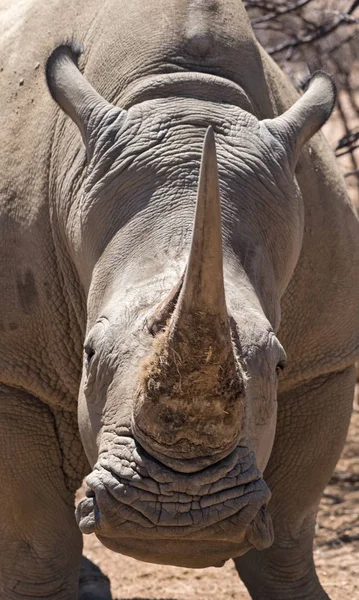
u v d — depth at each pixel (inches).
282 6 644.1
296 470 403.2
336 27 645.9
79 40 381.4
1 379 375.6
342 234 392.2
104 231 328.5
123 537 290.8
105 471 287.3
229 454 281.4
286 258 340.8
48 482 385.7
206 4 356.5
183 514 279.6
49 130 378.6
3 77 401.7
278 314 331.0
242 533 284.7
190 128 333.1
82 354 375.9
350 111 824.3
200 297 259.1
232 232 321.4
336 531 548.7
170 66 347.3
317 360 394.0
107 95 354.9
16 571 388.5
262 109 359.9
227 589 490.6
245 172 331.6
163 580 502.9
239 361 290.8
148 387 270.5
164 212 319.0
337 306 391.9
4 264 374.9
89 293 326.6
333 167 402.6
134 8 364.5
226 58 351.9
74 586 394.6
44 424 384.5
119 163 331.3
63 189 360.8
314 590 417.1
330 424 401.1
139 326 293.3
